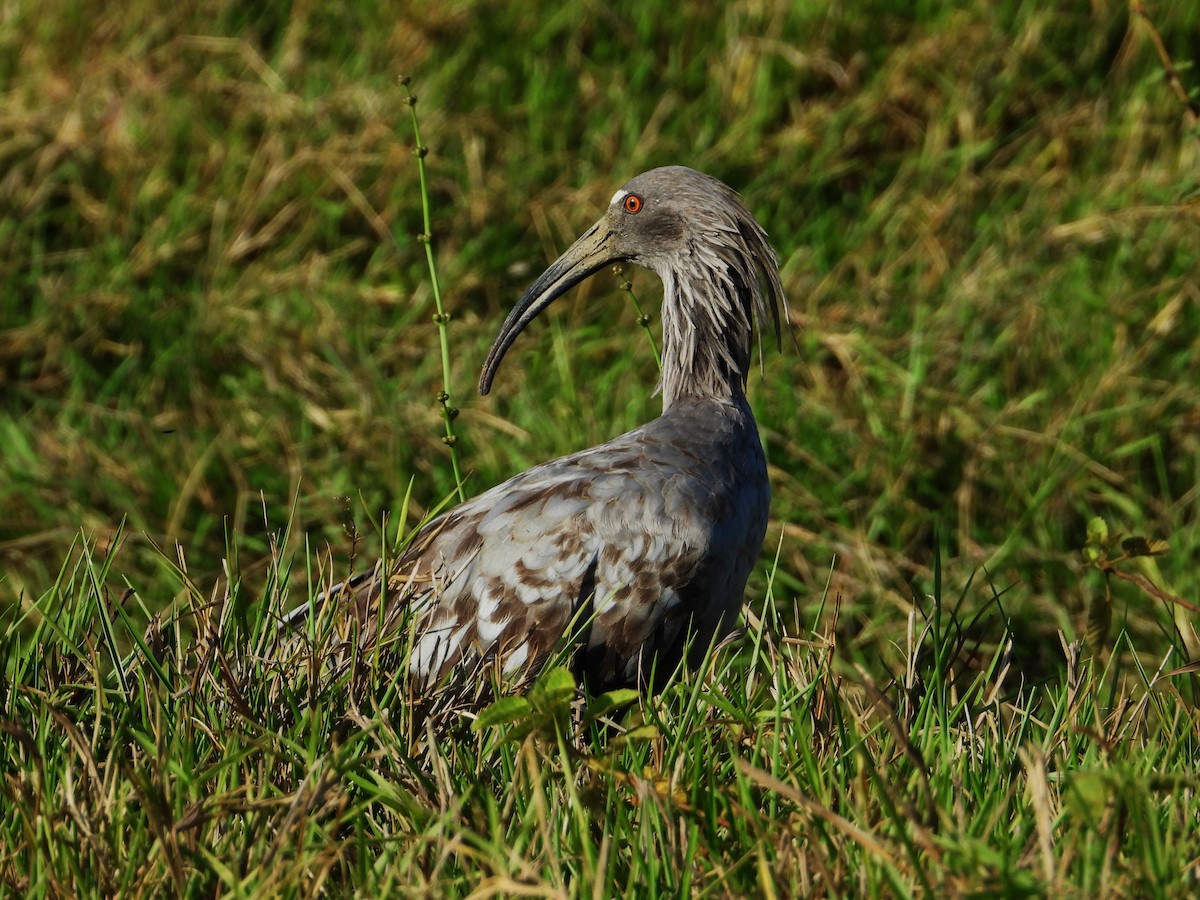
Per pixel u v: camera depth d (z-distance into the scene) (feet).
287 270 45.68
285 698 22.62
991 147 49.19
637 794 20.24
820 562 38.19
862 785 19.22
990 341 43.60
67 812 19.40
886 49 51.37
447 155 48.39
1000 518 39.99
